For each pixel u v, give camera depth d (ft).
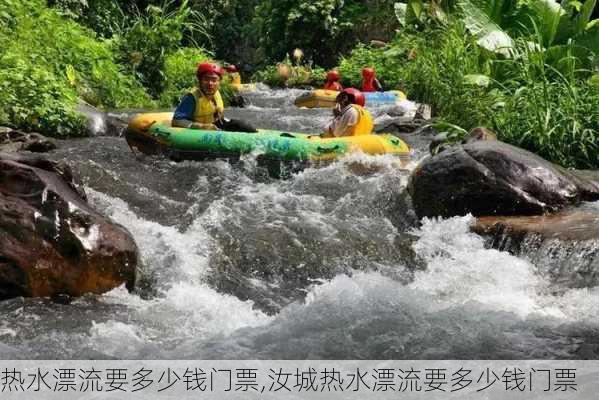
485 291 18.99
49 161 19.49
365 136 27.20
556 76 36.19
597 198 23.91
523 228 20.79
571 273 18.98
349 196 24.59
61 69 40.86
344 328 15.94
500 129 31.58
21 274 17.06
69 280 17.38
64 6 52.90
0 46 34.14
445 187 22.81
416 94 51.44
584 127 30.55
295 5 89.45
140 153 28.07
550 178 22.93
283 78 78.79
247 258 20.15
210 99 28.63
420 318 16.51
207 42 93.91
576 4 40.78
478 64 39.52
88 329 15.99
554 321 16.52
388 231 22.43
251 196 24.14
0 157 19.08
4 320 16.14
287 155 26.37
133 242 18.54
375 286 18.67
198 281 19.20
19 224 17.33
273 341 15.43
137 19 55.16
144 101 47.88
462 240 21.49
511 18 42.09
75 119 31.78
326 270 20.18
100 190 23.53
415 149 33.35
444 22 49.83
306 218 22.54
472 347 14.96
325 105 56.95
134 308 17.44
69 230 17.53
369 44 81.30
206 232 21.21
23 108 30.58
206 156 26.89
